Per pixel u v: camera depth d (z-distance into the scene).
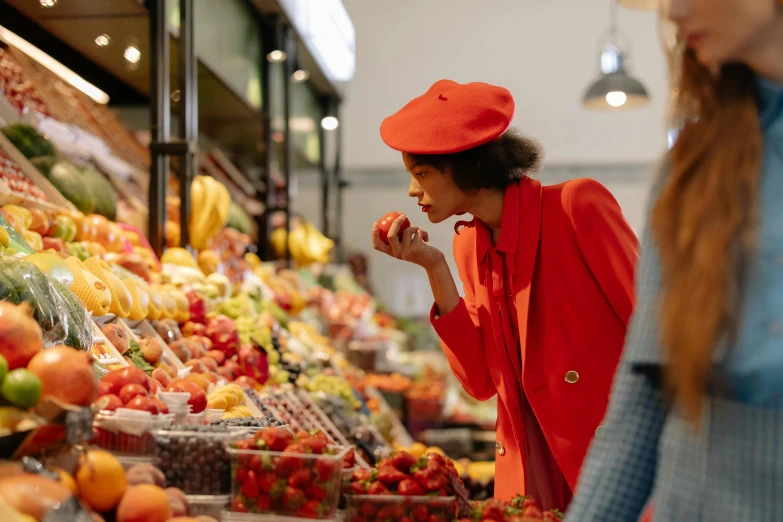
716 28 0.99
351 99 12.88
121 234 3.58
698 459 1.03
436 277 2.23
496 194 2.21
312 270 8.42
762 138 1.02
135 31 4.00
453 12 12.66
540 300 2.15
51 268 2.44
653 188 1.11
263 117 6.42
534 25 12.51
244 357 3.53
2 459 1.43
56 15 3.80
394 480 1.74
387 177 12.84
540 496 2.21
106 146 4.68
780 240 0.97
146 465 1.64
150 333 2.99
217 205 4.27
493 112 2.15
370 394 5.77
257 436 1.69
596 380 2.10
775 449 0.98
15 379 1.46
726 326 0.98
